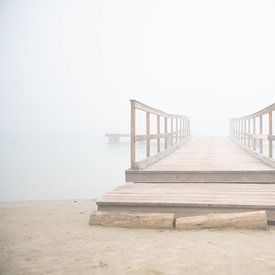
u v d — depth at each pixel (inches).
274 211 188.5
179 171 268.8
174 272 125.2
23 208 309.9
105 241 165.3
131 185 258.8
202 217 185.2
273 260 135.0
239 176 263.4
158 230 184.1
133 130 277.1
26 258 144.2
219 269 127.0
